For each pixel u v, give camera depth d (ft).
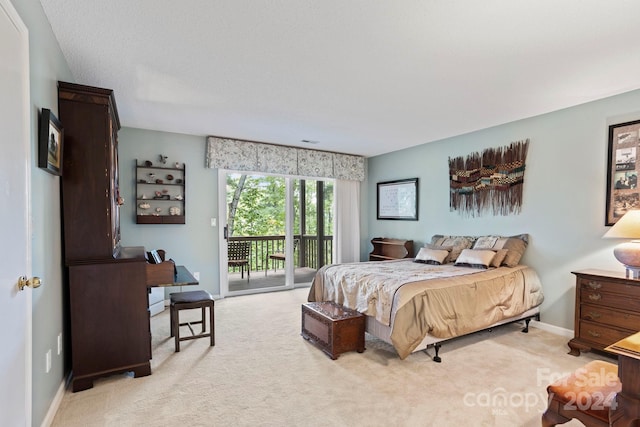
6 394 4.35
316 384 7.78
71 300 7.42
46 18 6.22
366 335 11.19
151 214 14.14
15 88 4.75
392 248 17.66
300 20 6.28
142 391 7.44
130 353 8.01
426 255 13.74
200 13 6.08
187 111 11.71
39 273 5.87
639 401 3.90
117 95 10.14
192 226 15.15
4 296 4.33
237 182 16.78
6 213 4.43
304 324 10.71
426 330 8.77
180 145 14.84
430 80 9.00
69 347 7.92
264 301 15.38
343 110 11.54
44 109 5.87
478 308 9.89
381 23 6.36
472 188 14.28
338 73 8.60
